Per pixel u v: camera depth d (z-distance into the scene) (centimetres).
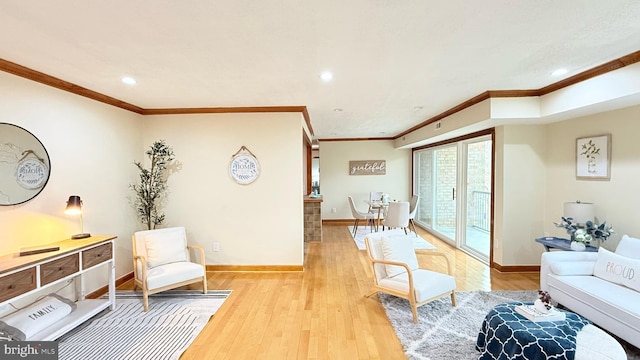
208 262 436
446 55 243
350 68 270
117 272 381
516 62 261
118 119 384
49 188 291
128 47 222
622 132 313
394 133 737
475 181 534
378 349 244
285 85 319
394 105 418
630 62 252
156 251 352
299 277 412
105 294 355
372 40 214
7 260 228
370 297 344
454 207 598
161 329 275
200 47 223
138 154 423
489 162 491
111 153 372
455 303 319
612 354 177
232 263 436
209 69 269
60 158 303
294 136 425
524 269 423
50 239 291
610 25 196
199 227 434
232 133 427
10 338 228
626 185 311
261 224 432
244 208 431
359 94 357
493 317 222
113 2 163
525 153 414
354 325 282
